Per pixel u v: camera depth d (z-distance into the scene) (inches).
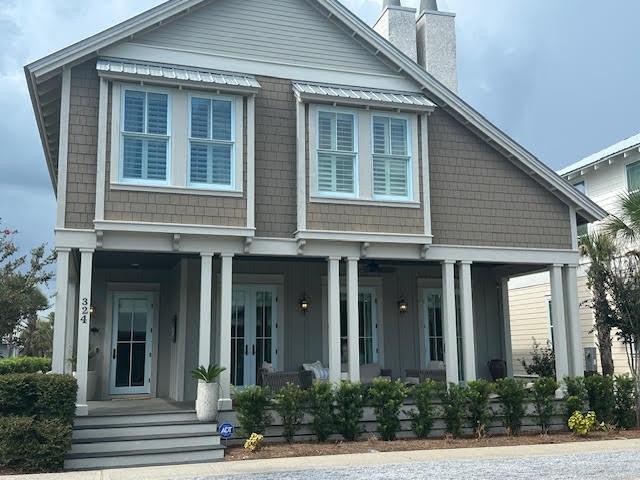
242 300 566.6
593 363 721.6
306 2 520.7
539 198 559.8
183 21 485.7
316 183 485.7
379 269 610.9
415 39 700.0
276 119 495.2
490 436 479.2
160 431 416.2
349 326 486.6
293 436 442.9
